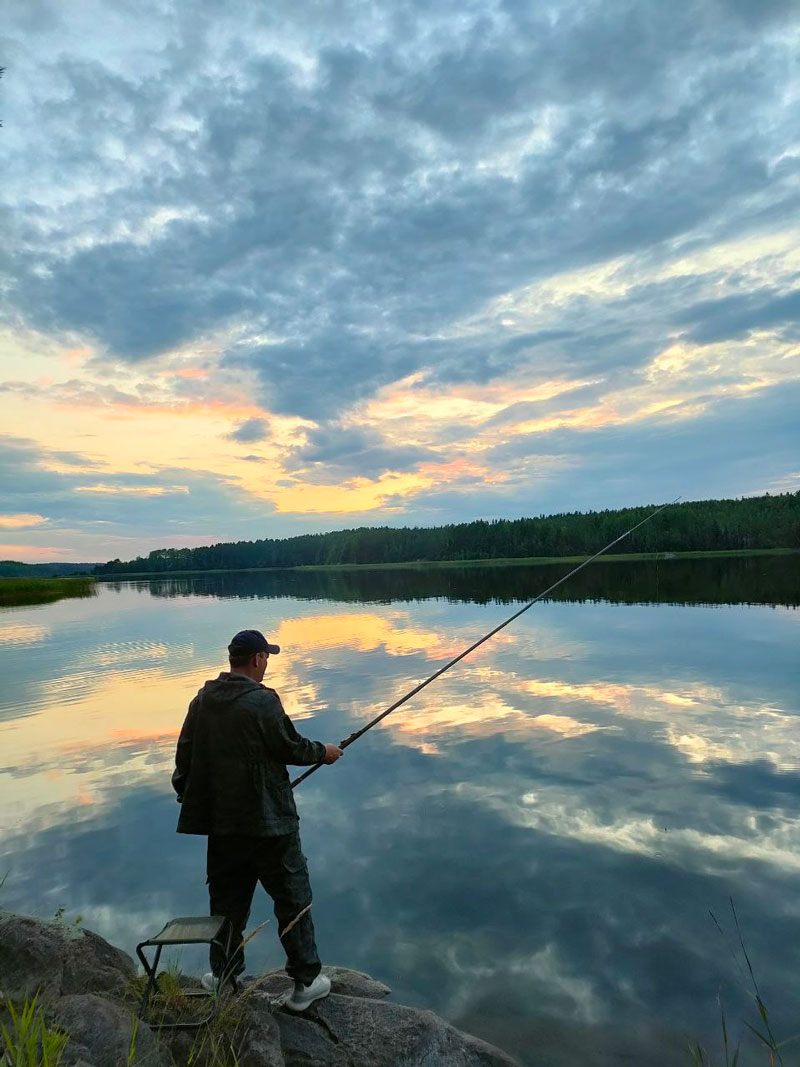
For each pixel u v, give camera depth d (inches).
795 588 1171.9
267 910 201.9
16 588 2292.1
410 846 223.5
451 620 911.7
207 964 170.6
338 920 181.0
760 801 246.7
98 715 435.2
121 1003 133.3
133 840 240.2
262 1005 138.9
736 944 163.0
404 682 495.2
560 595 1237.1
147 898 200.7
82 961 146.1
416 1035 131.4
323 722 387.2
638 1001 146.1
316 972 141.6
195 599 1797.5
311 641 750.5
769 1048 131.4
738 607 885.8
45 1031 102.2
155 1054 113.3
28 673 611.8
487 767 297.0
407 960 163.5
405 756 318.3
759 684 431.8
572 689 443.8
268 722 135.6
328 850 223.1
